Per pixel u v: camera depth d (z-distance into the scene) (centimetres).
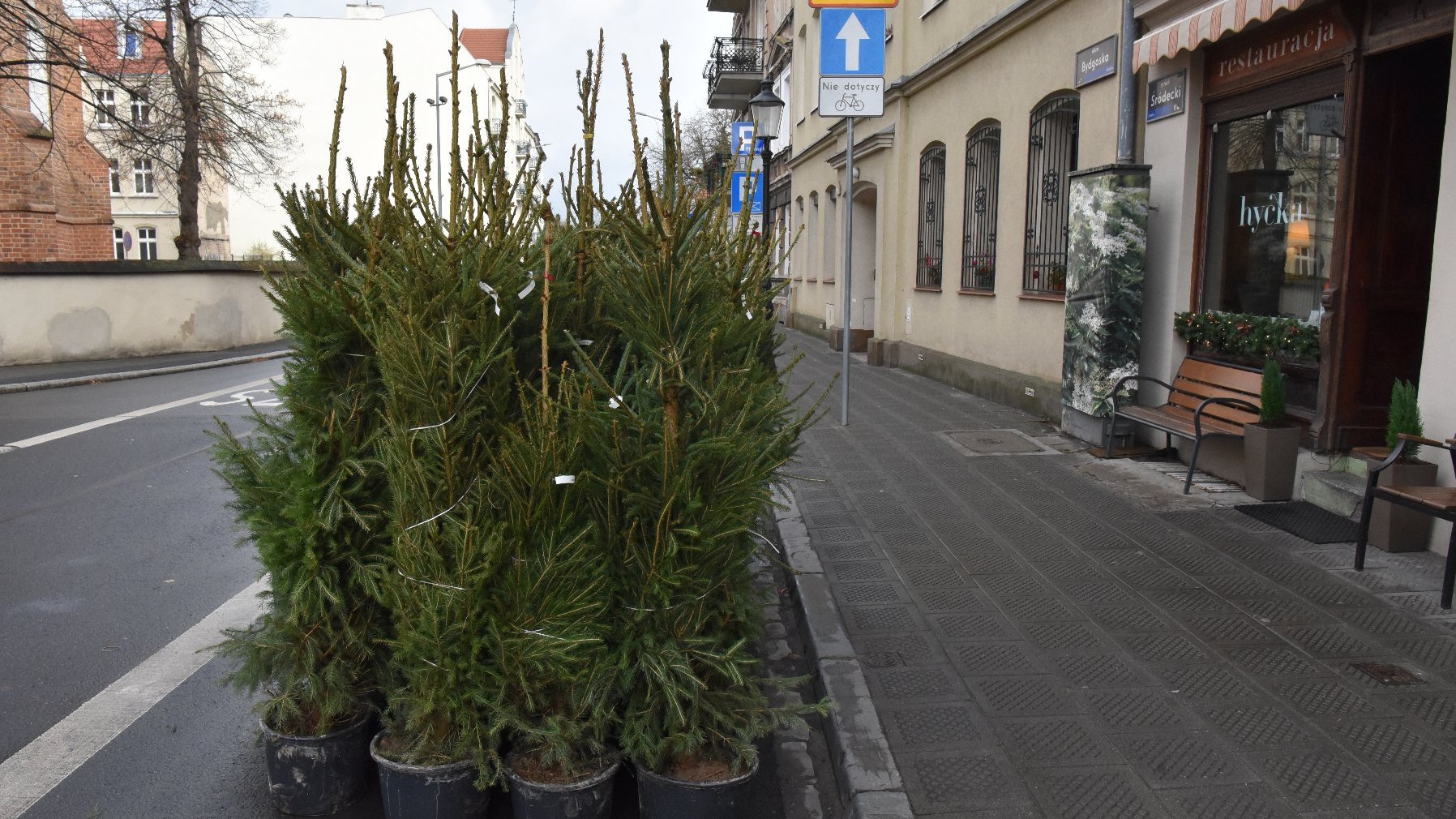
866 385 1407
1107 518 658
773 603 543
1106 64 927
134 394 1519
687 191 356
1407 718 383
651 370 338
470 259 336
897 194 1678
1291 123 717
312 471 331
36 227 2167
